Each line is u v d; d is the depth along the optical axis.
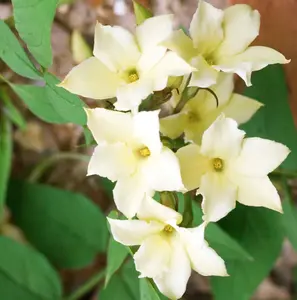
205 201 0.09
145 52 0.09
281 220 0.12
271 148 0.09
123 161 0.09
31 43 0.09
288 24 0.12
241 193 0.09
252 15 0.09
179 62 0.08
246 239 0.12
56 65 0.11
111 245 0.10
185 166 0.09
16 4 0.08
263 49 0.09
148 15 0.09
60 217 0.13
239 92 0.13
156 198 0.09
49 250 0.13
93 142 0.10
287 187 0.12
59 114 0.10
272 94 0.12
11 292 0.13
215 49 0.09
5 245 0.13
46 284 0.13
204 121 0.10
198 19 0.09
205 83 0.09
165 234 0.09
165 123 0.09
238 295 0.12
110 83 0.09
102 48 0.09
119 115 0.08
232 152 0.09
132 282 0.12
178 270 0.09
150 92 0.08
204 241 0.08
